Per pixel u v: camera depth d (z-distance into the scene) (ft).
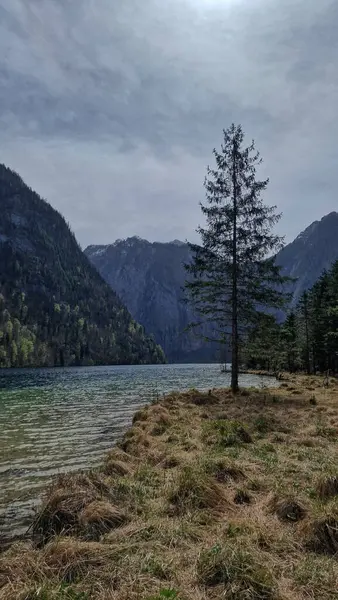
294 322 197.47
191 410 49.70
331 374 152.25
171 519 16.57
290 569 12.34
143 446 32.27
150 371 260.21
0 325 432.66
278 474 22.25
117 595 10.80
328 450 28.45
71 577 11.96
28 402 73.00
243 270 75.66
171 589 10.89
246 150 78.84
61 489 18.76
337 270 151.23
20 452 34.91
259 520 16.14
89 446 37.19
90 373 231.09
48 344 482.28
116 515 16.44
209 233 77.36
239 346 78.59
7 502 22.94
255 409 49.80
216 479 21.30
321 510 15.87
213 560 12.13
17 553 13.93
